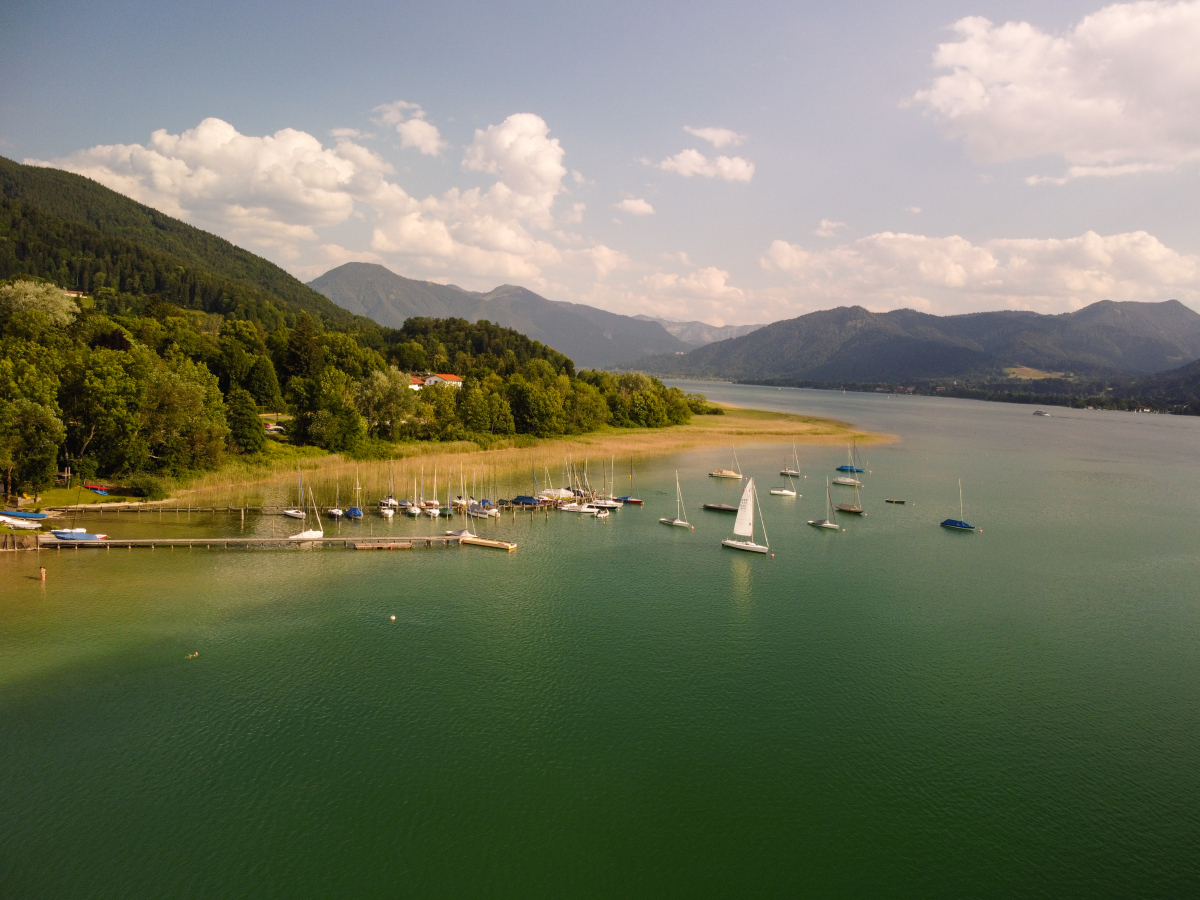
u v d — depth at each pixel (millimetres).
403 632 73875
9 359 115438
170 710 57219
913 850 44312
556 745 54250
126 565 91250
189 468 136750
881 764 52969
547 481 155750
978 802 48938
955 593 90000
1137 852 44438
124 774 49156
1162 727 58594
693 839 44812
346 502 130500
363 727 55781
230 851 42562
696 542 112688
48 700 58094
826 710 60375
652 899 40000
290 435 170500
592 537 114625
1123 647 74125
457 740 54469
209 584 86000
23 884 39625
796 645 73250
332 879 40750
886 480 173250
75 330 170500
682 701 61281
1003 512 139375
